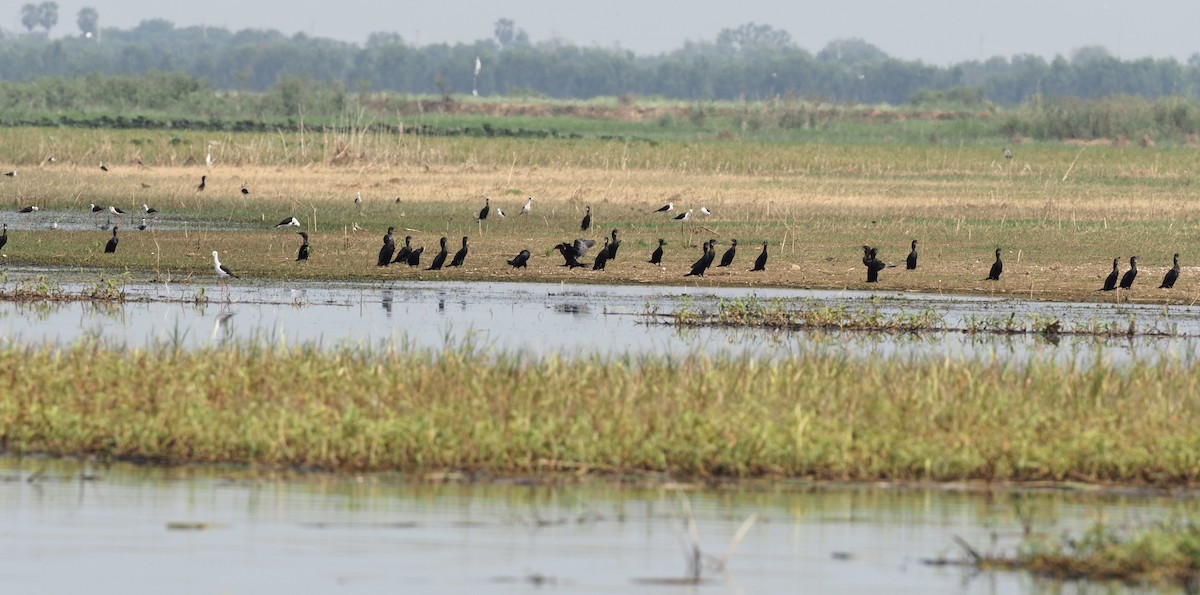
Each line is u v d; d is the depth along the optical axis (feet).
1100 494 39.58
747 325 71.92
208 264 92.68
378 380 45.70
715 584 32.58
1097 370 48.70
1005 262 96.37
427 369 47.19
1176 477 40.52
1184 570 32.86
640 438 40.98
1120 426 43.06
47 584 32.14
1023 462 40.06
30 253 95.86
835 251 100.68
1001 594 32.14
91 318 69.87
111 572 32.78
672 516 37.17
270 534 35.45
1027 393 46.26
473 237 107.24
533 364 48.52
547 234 109.60
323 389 44.78
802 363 49.78
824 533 36.09
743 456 40.47
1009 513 37.81
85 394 44.37
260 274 89.66
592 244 92.63
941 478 40.45
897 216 120.98
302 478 39.75
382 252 92.02
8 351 48.70
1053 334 70.85
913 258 91.35
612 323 72.08
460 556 34.17
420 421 41.60
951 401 44.14
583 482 39.73
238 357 48.44
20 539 34.81
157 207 124.06
